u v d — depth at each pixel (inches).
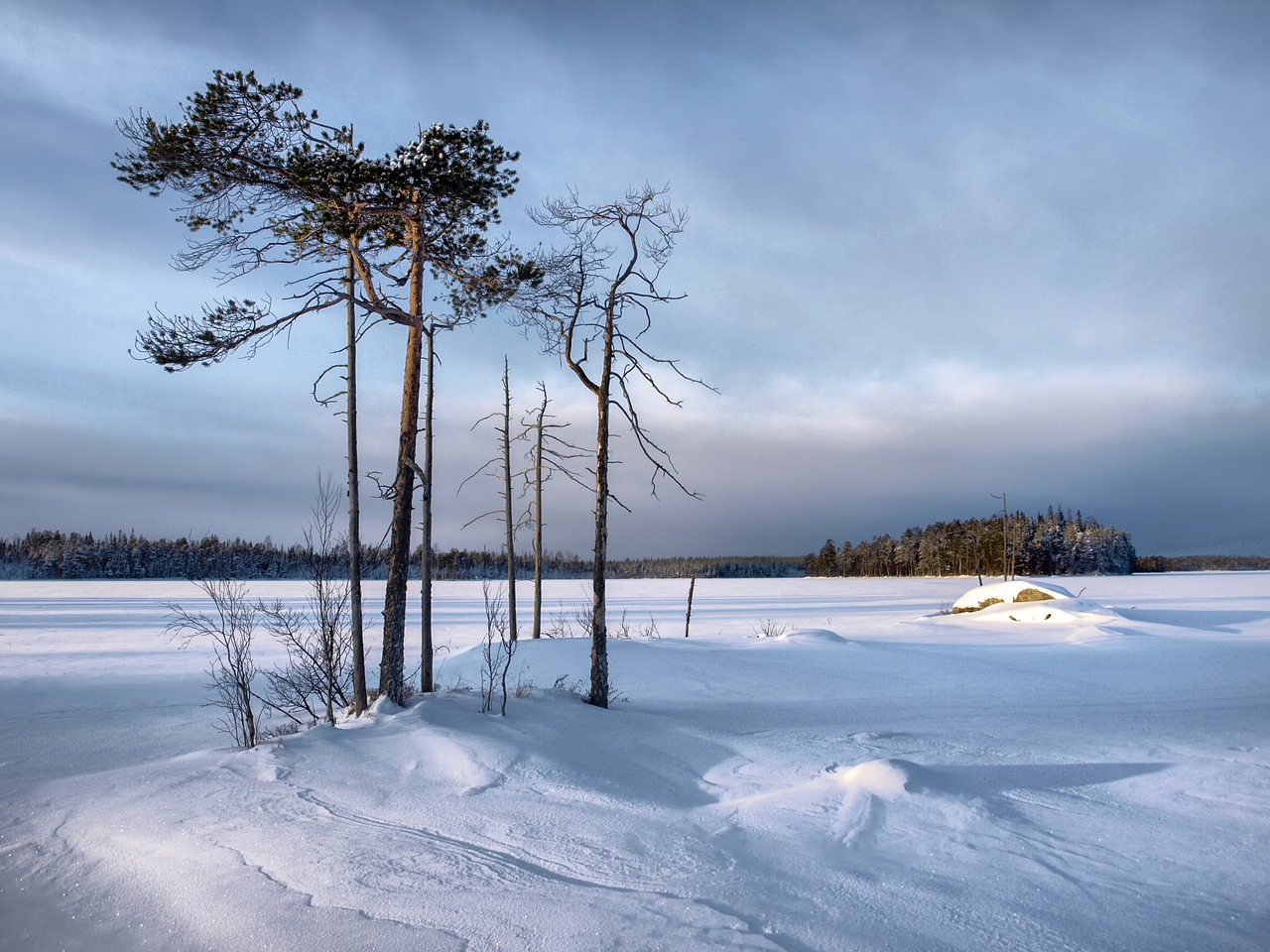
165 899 200.1
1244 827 240.8
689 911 176.7
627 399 520.4
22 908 201.2
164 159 417.7
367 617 1469.0
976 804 257.6
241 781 303.1
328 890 197.9
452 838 236.7
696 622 1561.3
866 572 5684.1
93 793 301.6
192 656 933.8
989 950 158.1
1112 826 241.4
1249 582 3139.8
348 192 459.5
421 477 485.4
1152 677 634.8
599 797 282.7
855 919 172.4
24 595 2427.4
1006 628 1190.9
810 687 609.0
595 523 509.4
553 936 166.4
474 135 489.7
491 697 456.8
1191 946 160.7
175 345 437.4
